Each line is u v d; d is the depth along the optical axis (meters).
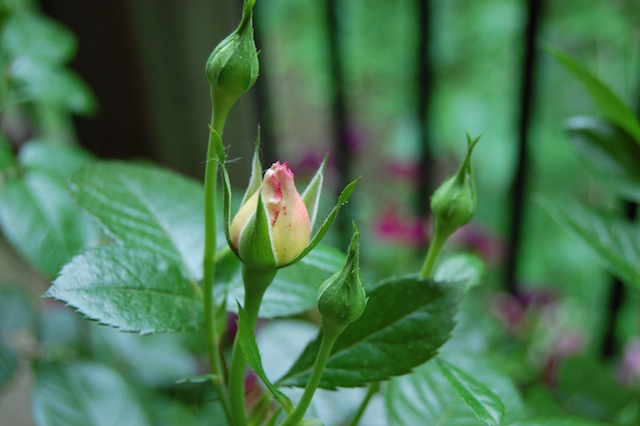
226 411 0.32
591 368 0.50
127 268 0.32
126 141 0.64
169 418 0.58
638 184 0.38
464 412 0.36
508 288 0.70
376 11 1.12
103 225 0.35
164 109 0.63
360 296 0.28
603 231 0.36
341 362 0.32
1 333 0.52
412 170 0.87
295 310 0.34
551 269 0.98
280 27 1.16
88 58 0.60
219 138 0.28
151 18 0.58
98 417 0.43
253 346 0.29
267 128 0.65
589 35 1.04
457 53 1.07
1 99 0.47
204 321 0.32
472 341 0.54
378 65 1.13
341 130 0.71
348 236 0.76
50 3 0.58
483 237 0.74
